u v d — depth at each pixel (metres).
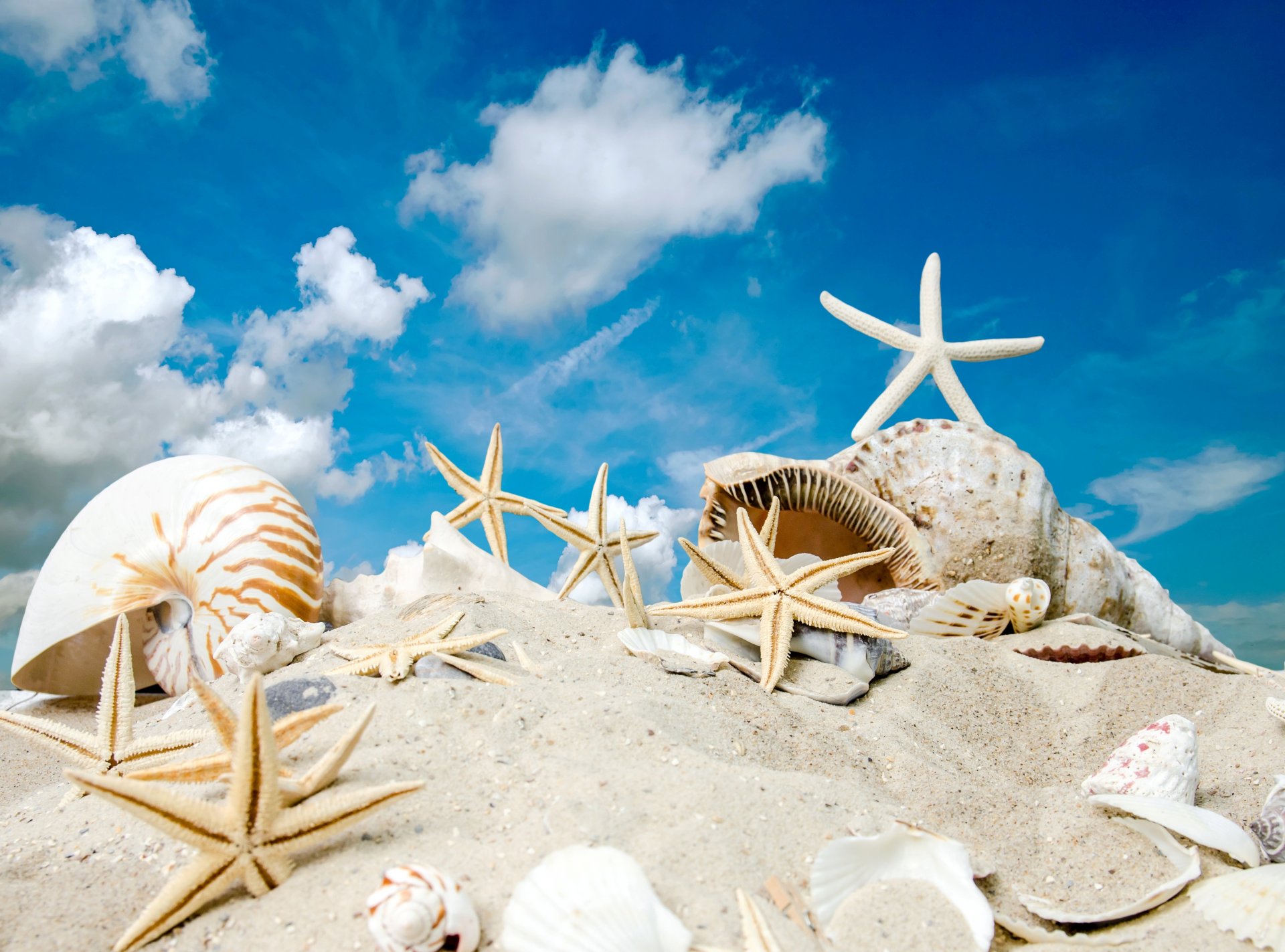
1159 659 0.52
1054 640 0.58
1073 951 0.27
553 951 0.24
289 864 0.27
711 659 0.48
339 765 0.29
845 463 0.73
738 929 0.25
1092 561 0.72
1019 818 0.36
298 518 0.60
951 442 0.71
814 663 0.50
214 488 0.59
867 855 0.29
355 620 0.68
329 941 0.24
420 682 0.38
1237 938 0.28
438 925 0.23
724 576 0.53
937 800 0.37
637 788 0.31
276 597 0.57
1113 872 0.32
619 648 0.49
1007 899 0.31
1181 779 0.36
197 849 0.28
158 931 0.25
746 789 0.32
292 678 0.38
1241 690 0.48
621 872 0.25
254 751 0.25
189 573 0.57
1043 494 0.70
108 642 0.66
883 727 0.44
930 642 0.57
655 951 0.24
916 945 0.26
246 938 0.25
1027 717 0.48
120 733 0.36
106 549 0.58
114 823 0.32
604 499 0.74
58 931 0.26
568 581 0.73
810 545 0.77
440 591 0.68
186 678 0.58
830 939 0.26
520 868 0.27
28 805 0.37
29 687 0.66
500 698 0.37
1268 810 0.34
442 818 0.29
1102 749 0.45
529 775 0.32
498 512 0.85
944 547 0.70
